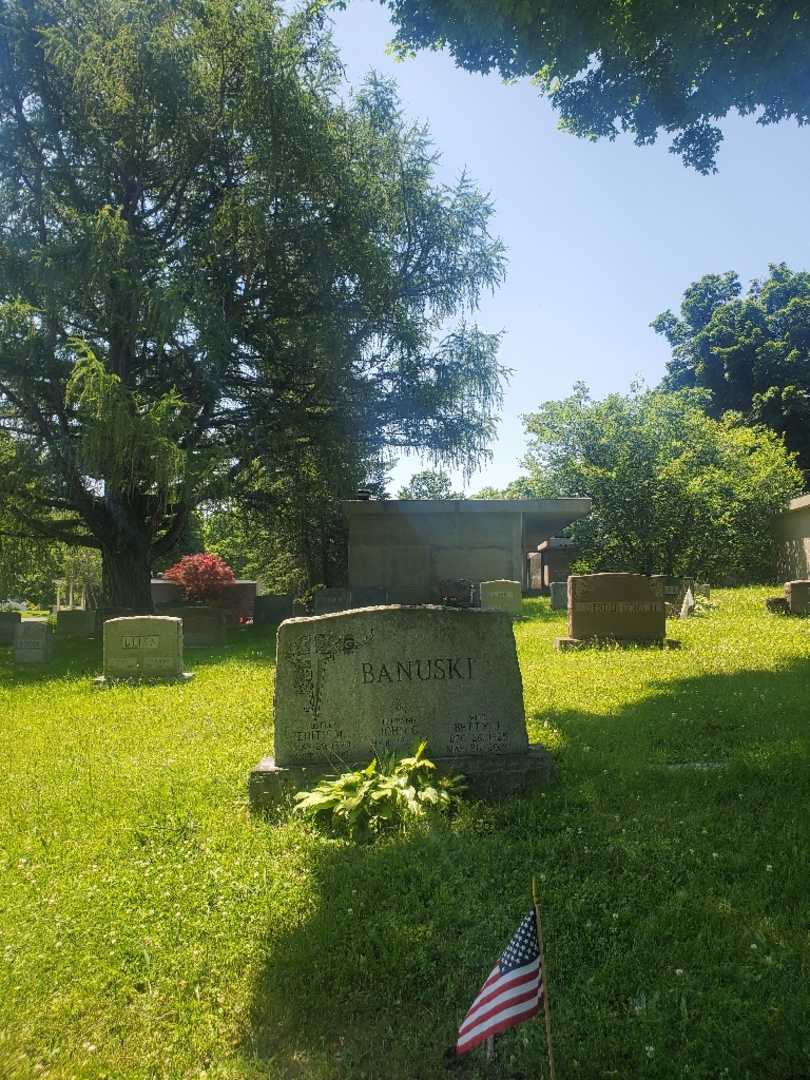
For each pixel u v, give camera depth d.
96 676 13.38
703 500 26.33
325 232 21.56
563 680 10.28
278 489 26.48
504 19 7.95
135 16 20.11
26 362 19.36
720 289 47.84
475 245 24.45
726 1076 2.75
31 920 4.10
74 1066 3.01
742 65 8.73
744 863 4.32
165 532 26.64
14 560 23.33
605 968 3.40
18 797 6.15
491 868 4.41
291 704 5.95
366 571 26.75
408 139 24.19
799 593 17.14
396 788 5.25
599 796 5.54
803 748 6.36
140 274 20.03
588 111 10.29
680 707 8.26
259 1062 2.97
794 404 40.03
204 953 3.70
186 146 21.05
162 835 5.18
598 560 27.33
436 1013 3.21
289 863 4.63
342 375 23.34
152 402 19.73
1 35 19.66
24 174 20.78
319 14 21.33
